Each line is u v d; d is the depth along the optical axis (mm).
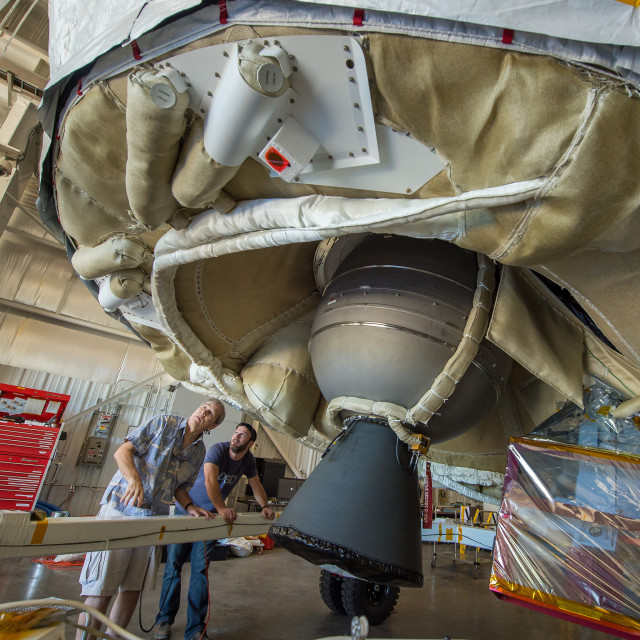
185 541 2236
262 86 1118
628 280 1445
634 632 1527
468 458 3367
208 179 1391
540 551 1715
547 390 2658
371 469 1787
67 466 7238
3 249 7340
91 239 2049
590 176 1023
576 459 1827
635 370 1979
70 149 1583
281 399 2570
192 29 1214
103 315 8156
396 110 1140
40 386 7422
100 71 1384
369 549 1607
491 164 1133
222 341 2637
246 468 3102
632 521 1666
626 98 942
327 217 1405
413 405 1826
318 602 4008
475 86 1033
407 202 1316
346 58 1099
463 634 3568
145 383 7902
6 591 3393
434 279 1837
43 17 5906
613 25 892
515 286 1857
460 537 6996
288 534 1691
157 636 2676
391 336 1771
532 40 947
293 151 1271
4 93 6312
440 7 950
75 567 4418
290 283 2727
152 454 2418
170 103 1247
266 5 1120
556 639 3758
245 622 3191
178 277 2246
